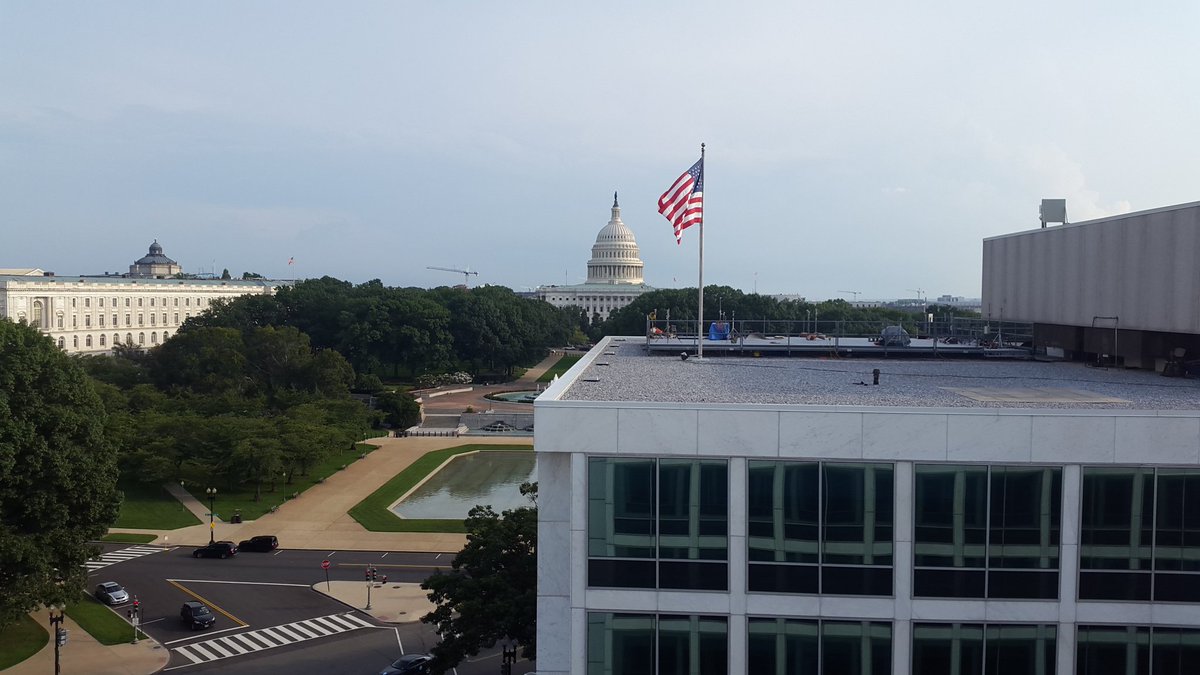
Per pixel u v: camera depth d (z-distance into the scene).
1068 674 28.02
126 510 91.50
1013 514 27.84
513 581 46.44
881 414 27.78
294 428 104.50
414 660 55.00
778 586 28.48
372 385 167.50
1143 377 44.94
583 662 29.12
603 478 28.83
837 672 28.52
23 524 55.34
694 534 28.62
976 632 28.16
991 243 63.31
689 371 47.12
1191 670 27.88
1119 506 27.69
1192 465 27.33
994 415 27.56
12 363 57.53
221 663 56.59
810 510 28.27
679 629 28.86
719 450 28.25
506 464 120.50
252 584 71.75
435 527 87.25
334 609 66.56
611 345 67.38
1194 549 27.59
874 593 28.22
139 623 62.53
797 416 27.98
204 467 94.56
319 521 89.25
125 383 149.75
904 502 27.98
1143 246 44.84
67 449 57.41
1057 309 53.59
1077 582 27.88
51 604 55.59
